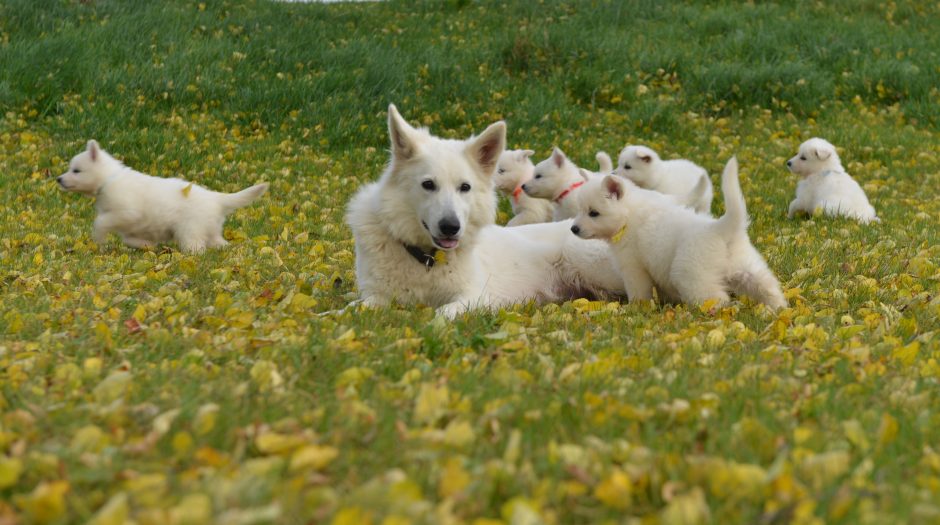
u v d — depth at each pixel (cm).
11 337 447
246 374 370
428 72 1489
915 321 491
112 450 259
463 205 536
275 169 1172
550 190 901
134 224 793
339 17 1872
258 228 885
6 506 218
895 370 397
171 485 237
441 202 526
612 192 579
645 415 305
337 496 231
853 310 547
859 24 1989
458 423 285
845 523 225
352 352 408
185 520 208
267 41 1559
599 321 514
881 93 1605
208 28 1636
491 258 624
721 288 540
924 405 339
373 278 563
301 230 886
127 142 1182
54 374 364
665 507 234
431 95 1432
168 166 1140
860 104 1568
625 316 529
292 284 624
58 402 318
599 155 870
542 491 237
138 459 259
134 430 288
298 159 1218
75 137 1201
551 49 1622
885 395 353
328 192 1088
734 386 356
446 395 306
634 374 383
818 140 1011
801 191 1010
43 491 221
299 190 1086
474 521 223
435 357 420
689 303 543
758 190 1126
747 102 1549
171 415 289
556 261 655
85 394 330
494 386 343
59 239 822
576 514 232
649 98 1513
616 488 231
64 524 215
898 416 321
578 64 1609
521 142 1316
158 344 419
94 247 780
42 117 1276
